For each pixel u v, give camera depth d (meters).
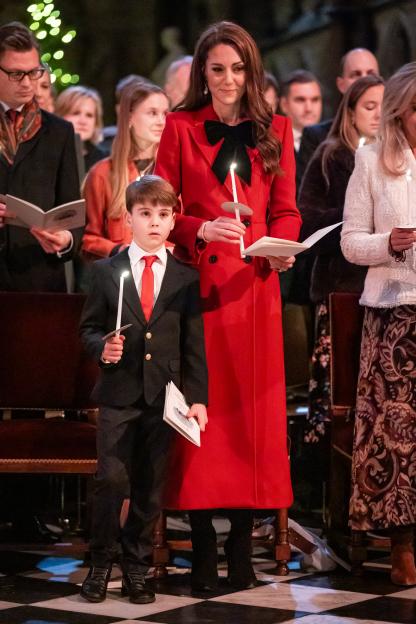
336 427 10.93
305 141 13.91
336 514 11.16
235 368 9.77
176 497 9.75
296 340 13.68
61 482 12.32
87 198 12.94
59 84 29.20
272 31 36.56
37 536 11.89
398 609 9.20
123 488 9.43
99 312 9.67
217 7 37.47
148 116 12.73
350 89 12.29
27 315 11.16
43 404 11.09
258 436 9.80
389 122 10.33
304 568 10.64
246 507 9.73
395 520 10.05
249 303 9.80
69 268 12.85
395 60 29.39
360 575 10.40
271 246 8.65
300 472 12.95
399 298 10.11
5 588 9.83
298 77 16.53
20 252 11.84
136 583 9.42
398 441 10.13
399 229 9.74
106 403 9.48
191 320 9.60
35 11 21.19
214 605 9.31
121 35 38.75
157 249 9.71
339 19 31.39
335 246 11.88
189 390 9.51
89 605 9.28
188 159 9.92
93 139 16.88
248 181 9.86
